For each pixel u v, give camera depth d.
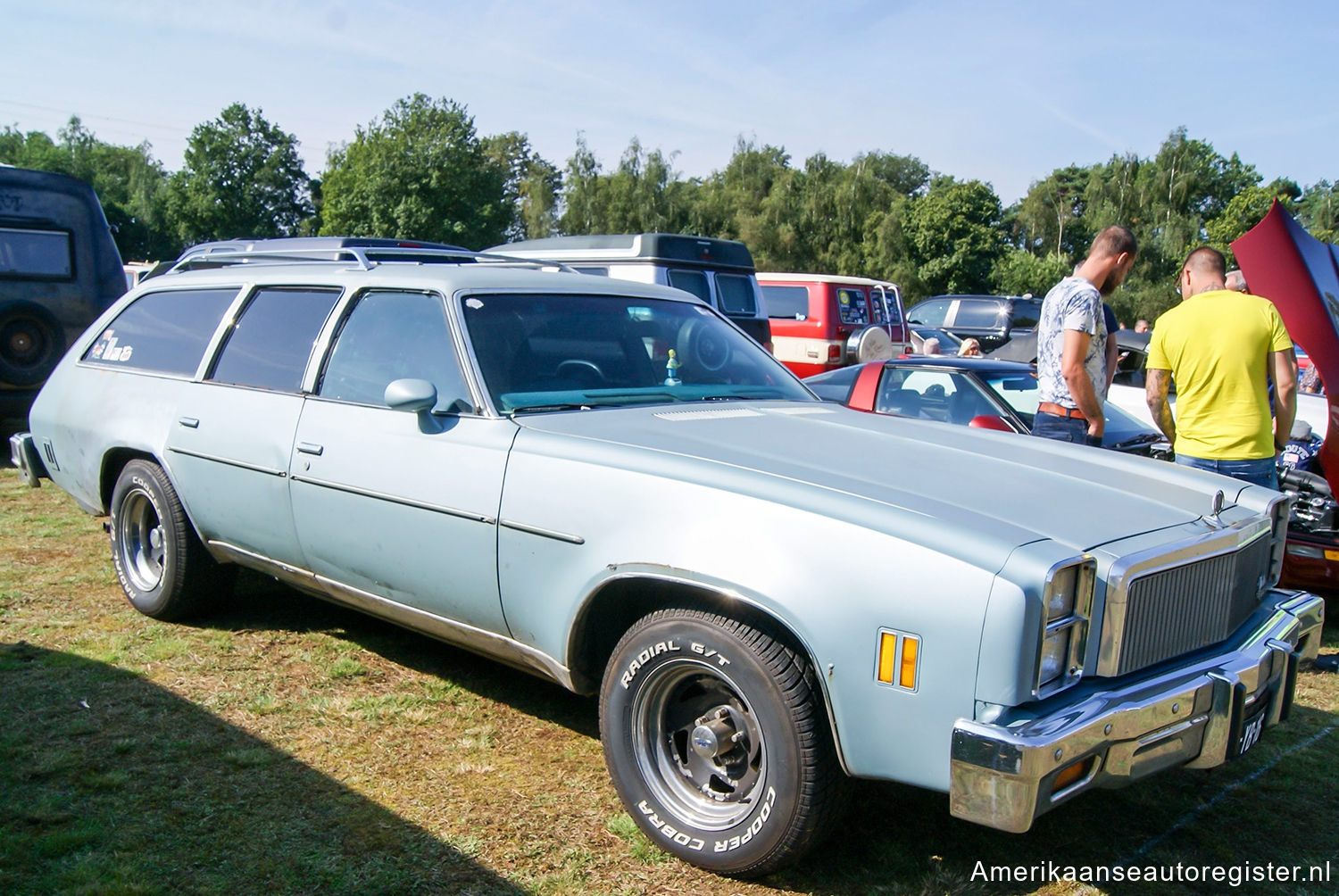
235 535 4.08
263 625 4.57
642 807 2.79
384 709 3.67
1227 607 2.74
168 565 4.38
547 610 2.97
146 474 4.41
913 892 2.64
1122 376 9.01
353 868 2.63
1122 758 2.31
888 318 15.93
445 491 3.21
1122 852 2.90
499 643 3.22
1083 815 3.14
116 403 4.63
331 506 3.59
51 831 2.76
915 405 6.41
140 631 4.40
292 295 4.12
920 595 2.29
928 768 2.31
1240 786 3.36
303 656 4.19
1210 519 2.73
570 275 4.05
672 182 64.62
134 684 3.81
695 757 2.78
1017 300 18.98
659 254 11.20
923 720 2.29
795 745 2.47
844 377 6.96
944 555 2.29
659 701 2.79
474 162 59.94
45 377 8.79
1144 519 2.64
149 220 79.25
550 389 3.40
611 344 3.72
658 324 3.96
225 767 3.17
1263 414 4.52
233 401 4.05
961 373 6.29
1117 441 5.71
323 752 3.31
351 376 3.69
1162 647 2.52
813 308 14.52
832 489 2.58
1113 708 2.26
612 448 2.94
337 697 3.77
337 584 3.73
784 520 2.51
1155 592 2.46
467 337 3.38
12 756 3.19
